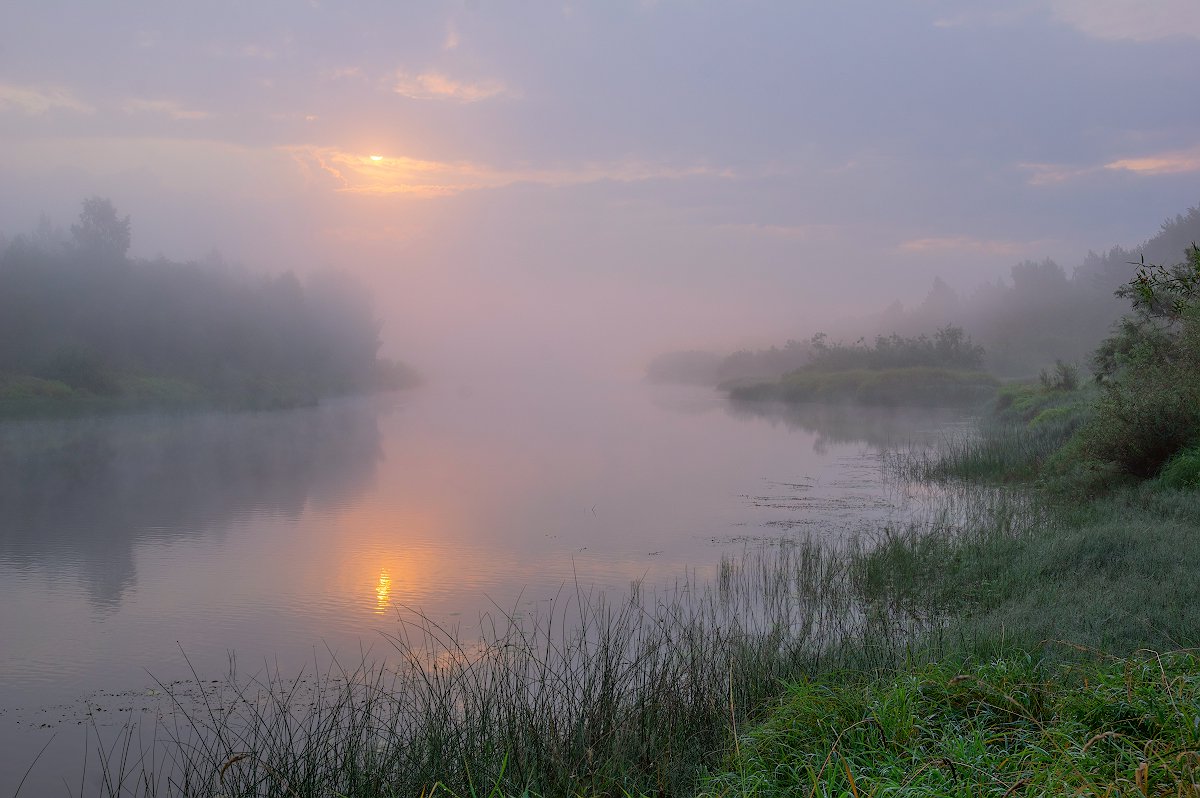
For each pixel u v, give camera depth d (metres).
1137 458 13.33
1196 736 3.89
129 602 10.79
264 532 15.27
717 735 5.70
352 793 5.32
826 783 3.97
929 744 4.44
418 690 7.27
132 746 6.69
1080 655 5.94
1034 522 12.17
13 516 16.91
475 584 11.46
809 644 7.36
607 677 6.30
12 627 9.74
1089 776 3.57
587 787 4.90
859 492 19.19
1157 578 8.26
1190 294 11.39
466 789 5.08
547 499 18.91
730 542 13.99
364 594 11.03
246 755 5.70
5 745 6.73
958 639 6.86
